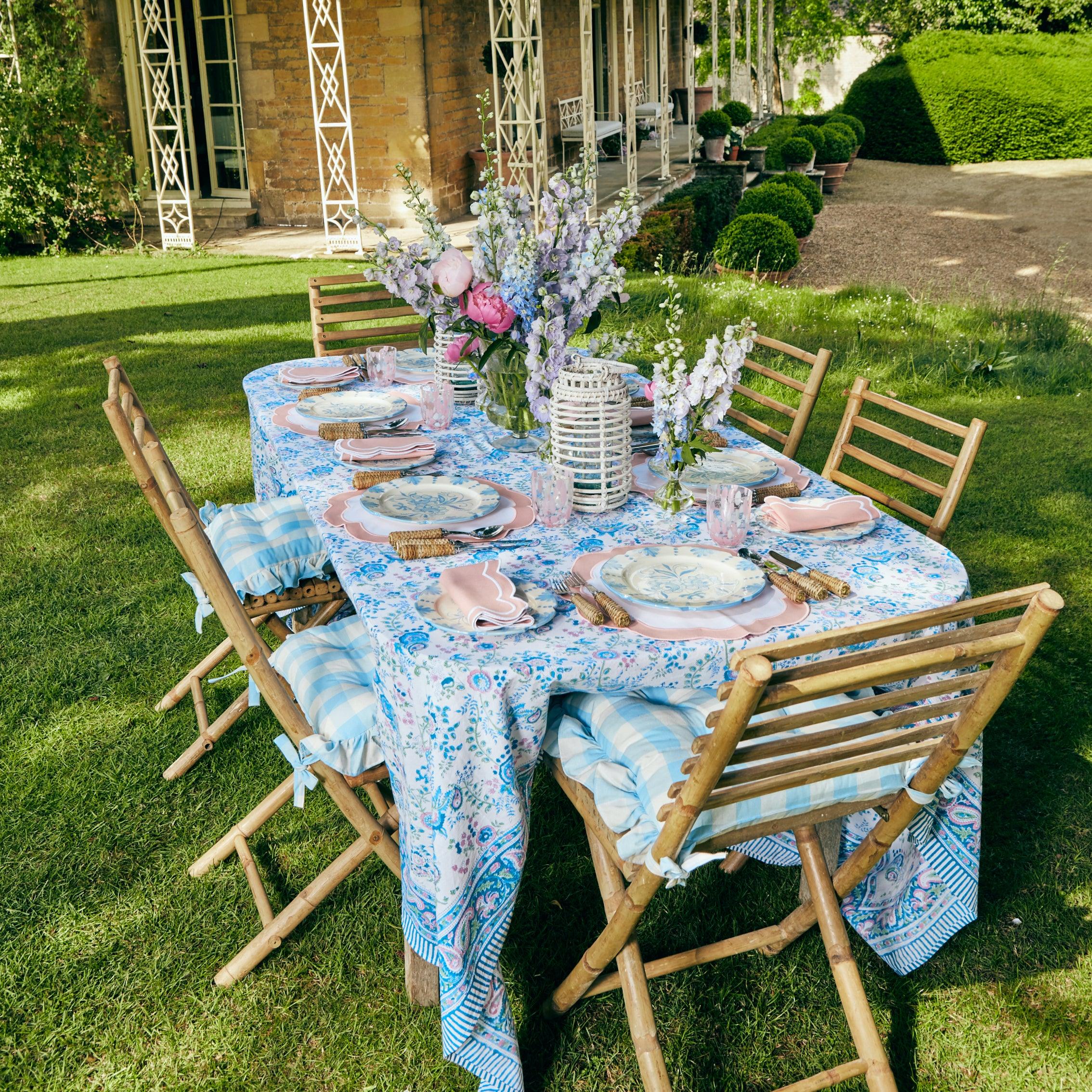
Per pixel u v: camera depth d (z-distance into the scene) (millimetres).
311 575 2855
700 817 1834
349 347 6664
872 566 2213
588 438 2434
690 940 2400
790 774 1723
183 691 3215
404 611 1998
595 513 2502
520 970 2312
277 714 2127
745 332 2240
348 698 2252
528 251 2574
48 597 3914
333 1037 2156
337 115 11641
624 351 2885
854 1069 1919
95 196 11812
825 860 2180
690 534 2381
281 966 2328
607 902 1962
